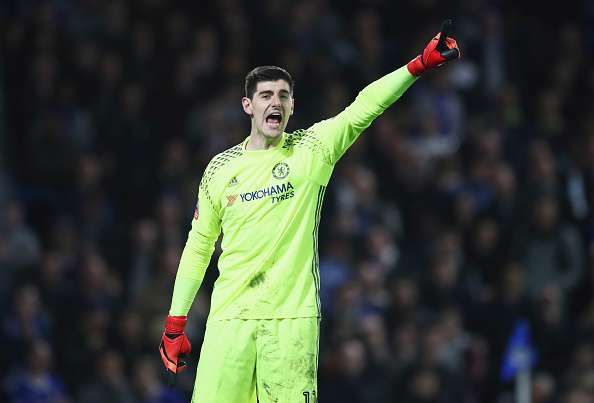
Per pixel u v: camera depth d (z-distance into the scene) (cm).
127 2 6338
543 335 5369
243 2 6481
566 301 5616
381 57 6531
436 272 5491
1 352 4916
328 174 2689
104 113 5984
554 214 5700
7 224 5394
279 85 2656
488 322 5412
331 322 5225
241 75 6191
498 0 7212
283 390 2611
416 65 2623
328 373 5041
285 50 6328
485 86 6788
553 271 5656
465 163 6181
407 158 6050
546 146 6266
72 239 5412
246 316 2636
